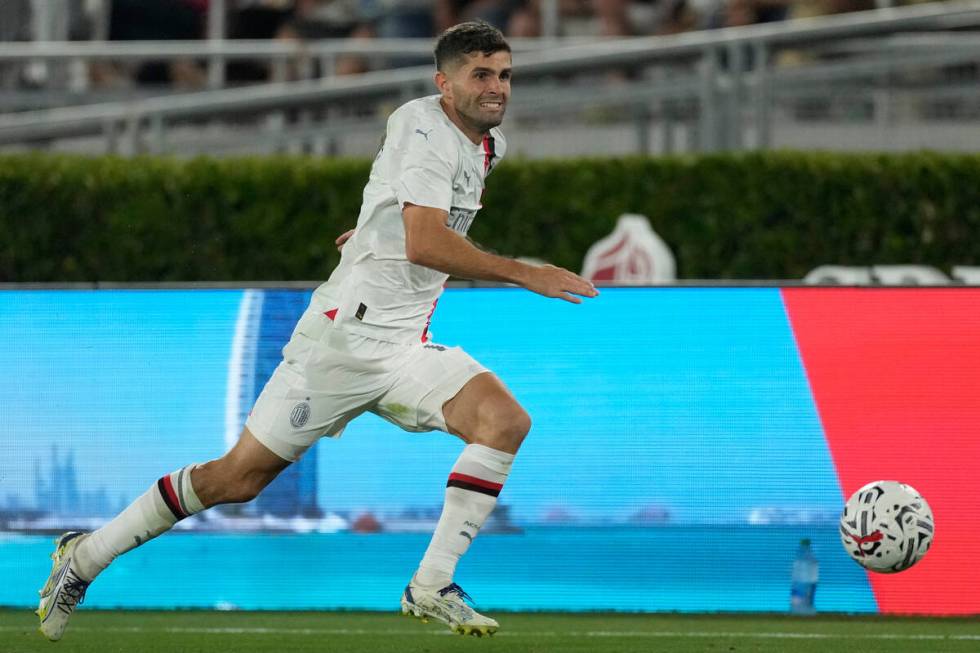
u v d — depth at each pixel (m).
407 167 15.40
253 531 22.92
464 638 20.41
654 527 22.58
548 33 51.62
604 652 19.34
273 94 41.22
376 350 16.30
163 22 51.34
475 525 16.12
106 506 22.83
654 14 52.69
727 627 21.34
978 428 22.45
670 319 22.89
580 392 22.84
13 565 22.75
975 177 37.50
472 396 16.20
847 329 22.73
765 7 50.75
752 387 22.70
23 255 36.75
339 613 22.62
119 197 36.81
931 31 44.34
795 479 22.53
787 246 37.56
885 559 18.02
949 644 19.92
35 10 48.84
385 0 52.84
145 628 21.22
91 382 23.05
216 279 37.19
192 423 22.97
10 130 42.03
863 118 43.41
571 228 37.66
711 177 37.50
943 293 22.73
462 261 15.18
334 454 22.92
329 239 37.25
